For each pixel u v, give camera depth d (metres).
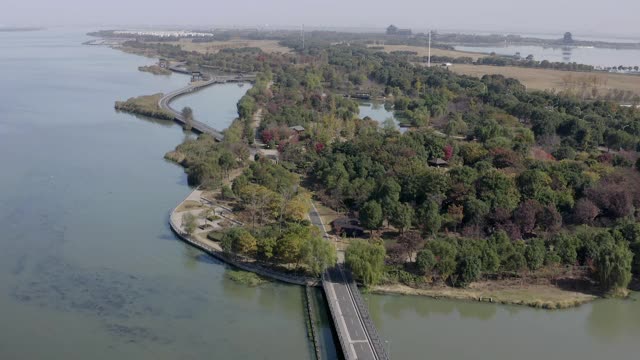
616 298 173.62
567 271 182.12
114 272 183.75
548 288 176.88
